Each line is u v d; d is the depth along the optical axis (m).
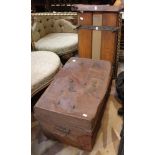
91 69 1.44
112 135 1.34
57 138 1.26
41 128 1.29
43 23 2.24
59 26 2.34
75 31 2.29
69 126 1.10
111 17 1.62
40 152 1.24
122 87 1.58
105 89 1.23
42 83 1.42
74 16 2.24
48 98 1.16
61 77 1.35
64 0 2.59
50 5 2.62
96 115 1.06
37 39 2.13
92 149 1.23
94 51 1.83
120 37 1.87
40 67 1.53
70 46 2.04
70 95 1.17
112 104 1.64
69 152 1.23
